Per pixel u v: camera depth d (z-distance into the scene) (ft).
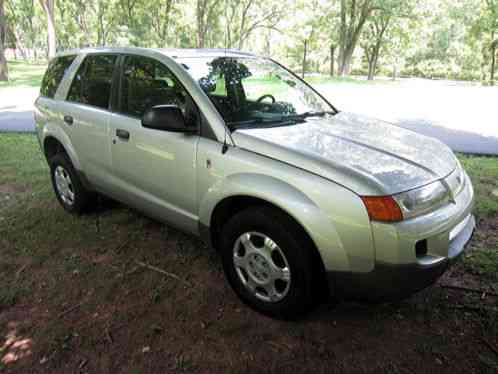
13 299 9.55
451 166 9.12
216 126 9.16
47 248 11.91
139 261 11.22
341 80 89.40
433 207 7.84
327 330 8.54
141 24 124.57
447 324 8.71
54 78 14.29
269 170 8.16
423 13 100.53
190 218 10.02
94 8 125.49
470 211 8.82
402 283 7.36
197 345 8.13
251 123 9.64
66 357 7.85
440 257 7.68
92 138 12.18
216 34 133.39
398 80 115.24
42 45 189.67
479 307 9.20
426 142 10.12
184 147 9.55
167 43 134.00
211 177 9.09
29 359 7.83
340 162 7.89
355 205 7.24
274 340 8.27
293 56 146.00
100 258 11.37
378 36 116.26
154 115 9.17
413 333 8.46
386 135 10.06
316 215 7.50
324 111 11.76
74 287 10.04
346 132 9.88
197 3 106.83
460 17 99.55
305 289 8.05
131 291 9.87
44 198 15.66
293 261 7.98
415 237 7.23
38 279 10.37
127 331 8.52
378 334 8.43
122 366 7.64
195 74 10.04
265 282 8.65
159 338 8.32
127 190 11.57
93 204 14.02
